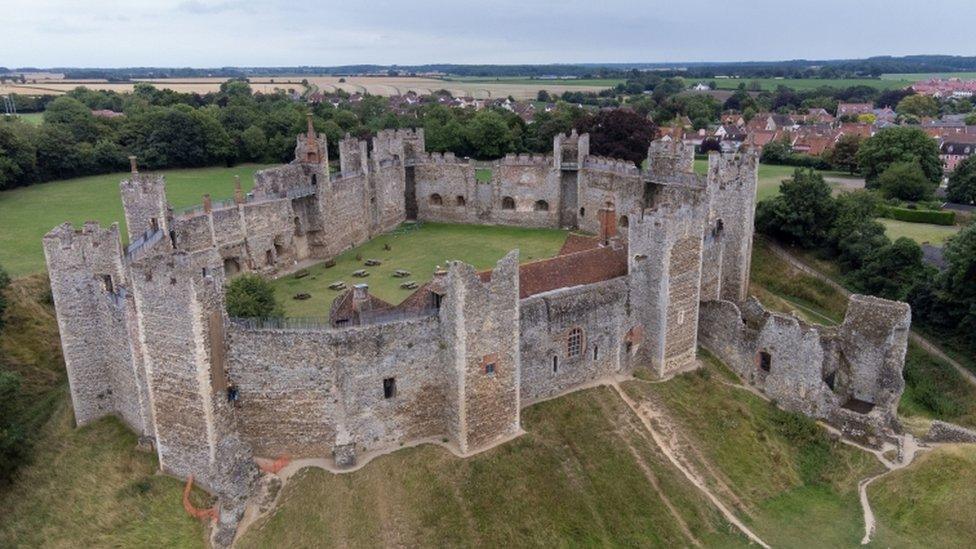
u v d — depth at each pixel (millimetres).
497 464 43406
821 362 52688
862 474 49000
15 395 49656
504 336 44156
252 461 41531
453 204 97938
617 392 51312
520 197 94625
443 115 168375
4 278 59844
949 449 49000
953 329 70625
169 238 61375
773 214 86125
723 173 69000
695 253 54281
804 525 44688
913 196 108625
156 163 135625
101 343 49062
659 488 44906
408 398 44031
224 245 68812
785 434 52281
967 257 67312
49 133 123688
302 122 144750
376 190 90000
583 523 41750
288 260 76562
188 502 40594
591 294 50750
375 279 71500
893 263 76688
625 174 84750
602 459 45719
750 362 57062
